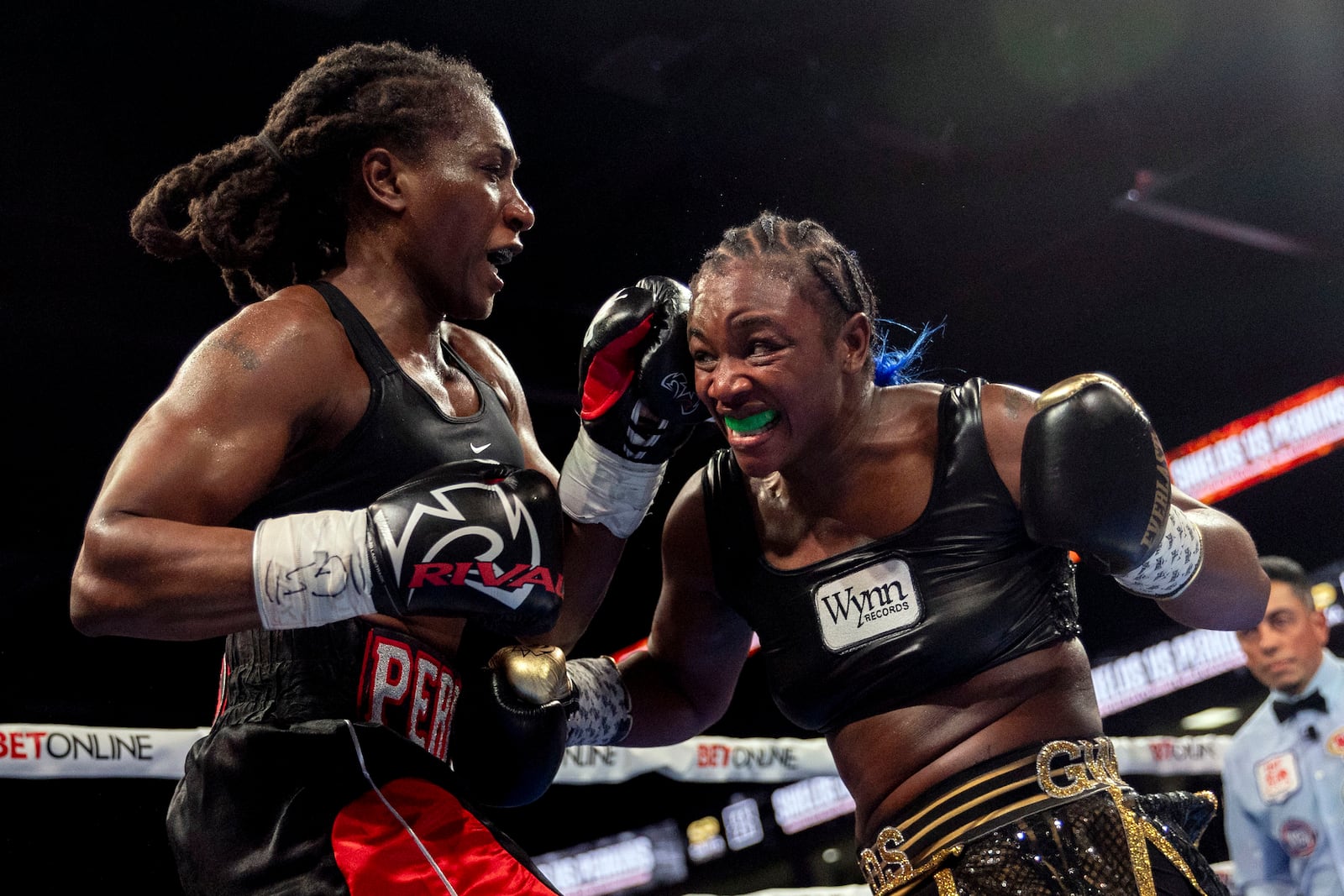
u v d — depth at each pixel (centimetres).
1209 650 720
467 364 216
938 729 190
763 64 568
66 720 636
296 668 174
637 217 609
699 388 196
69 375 537
